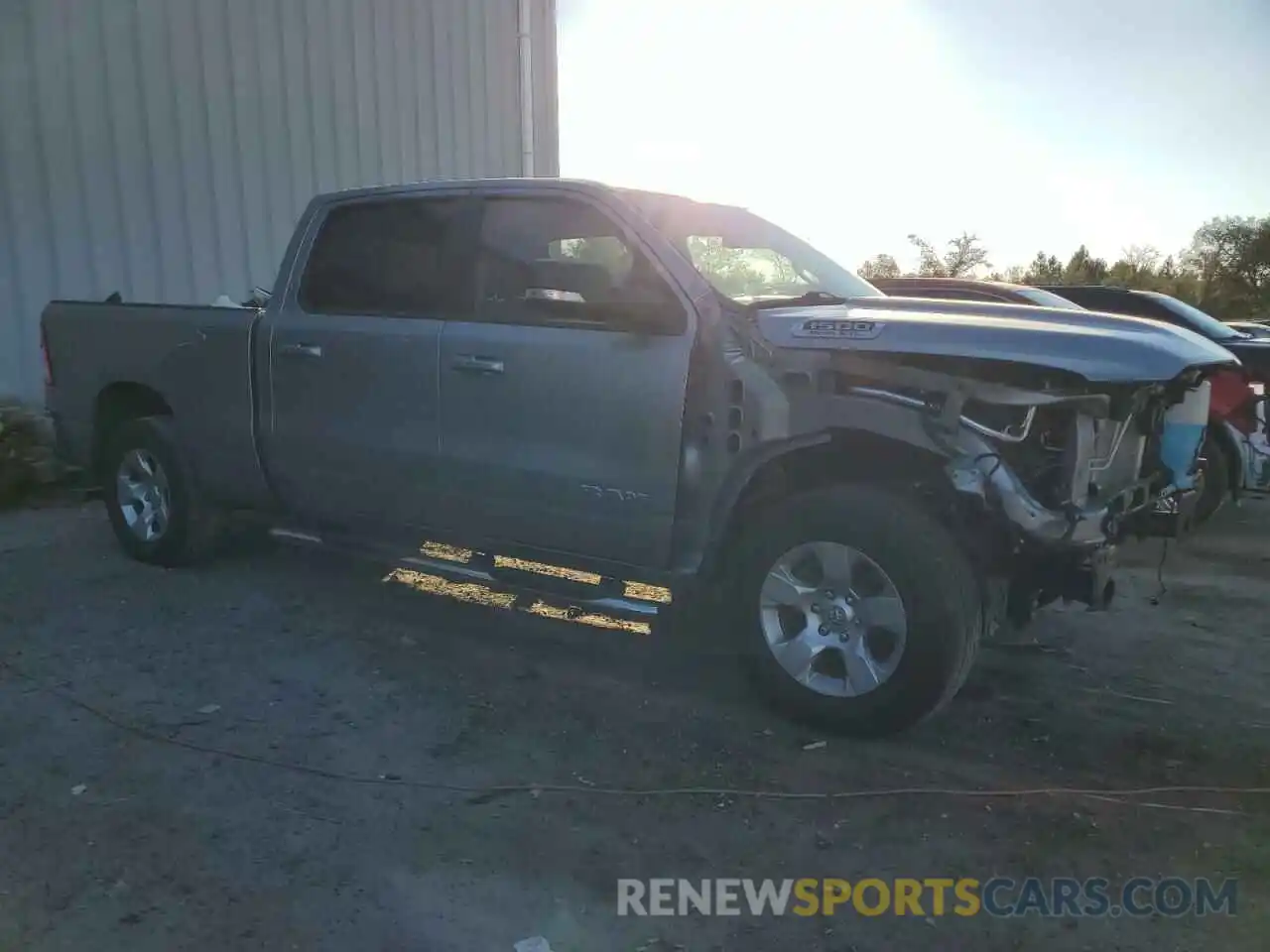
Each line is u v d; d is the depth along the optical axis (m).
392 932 2.77
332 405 5.07
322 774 3.62
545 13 14.55
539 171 14.73
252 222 10.86
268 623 5.17
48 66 9.09
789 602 4.00
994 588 3.88
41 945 2.69
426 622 5.22
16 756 3.72
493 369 4.49
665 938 2.78
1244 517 8.16
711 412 4.00
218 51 10.41
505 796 3.49
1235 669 4.76
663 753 3.83
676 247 4.23
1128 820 3.41
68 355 6.30
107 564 6.14
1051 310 4.19
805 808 3.45
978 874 3.10
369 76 12.00
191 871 3.03
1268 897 3.00
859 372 3.74
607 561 4.43
